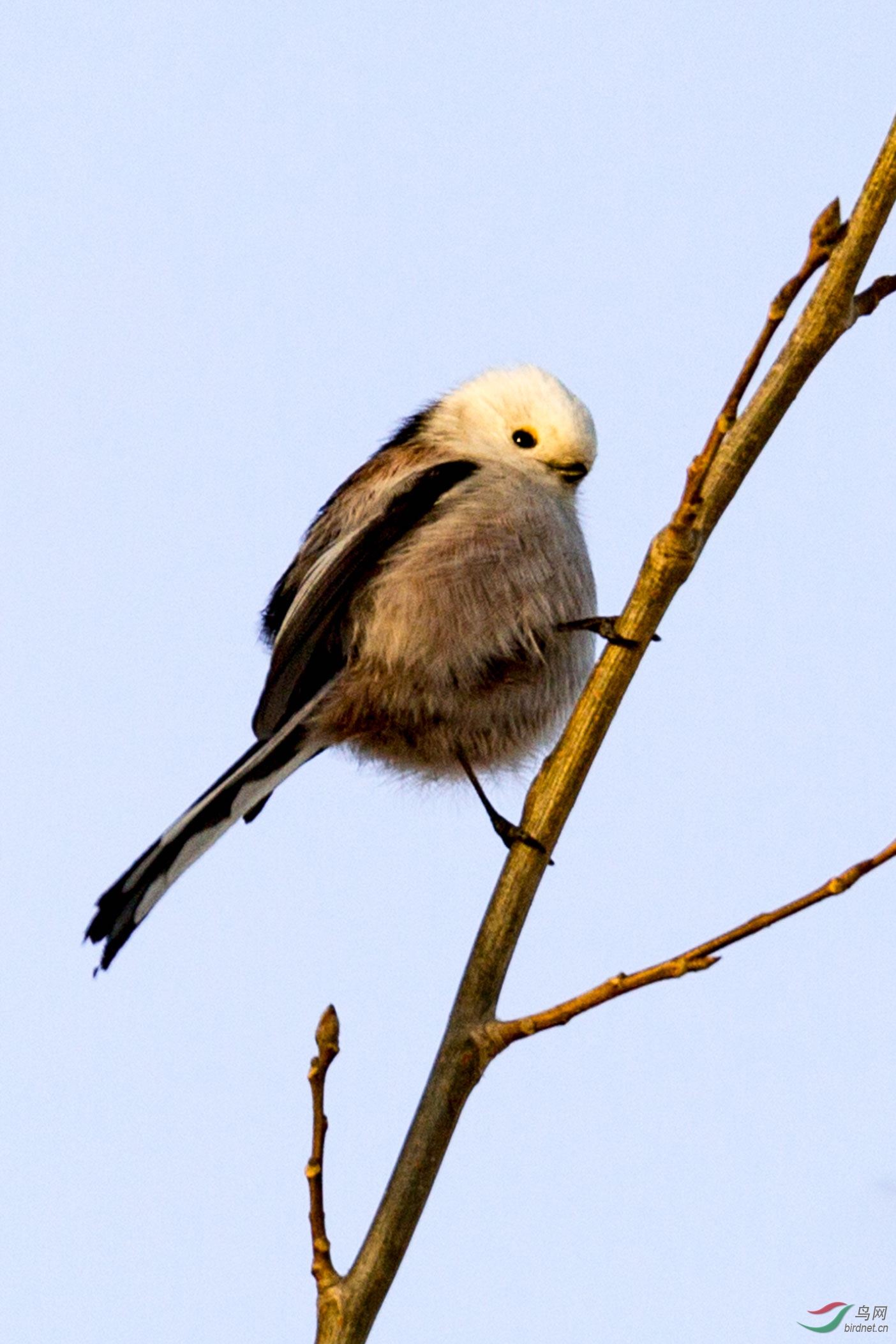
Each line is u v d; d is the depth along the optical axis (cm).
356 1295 581
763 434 675
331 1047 578
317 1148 582
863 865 550
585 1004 592
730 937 567
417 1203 600
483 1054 615
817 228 564
